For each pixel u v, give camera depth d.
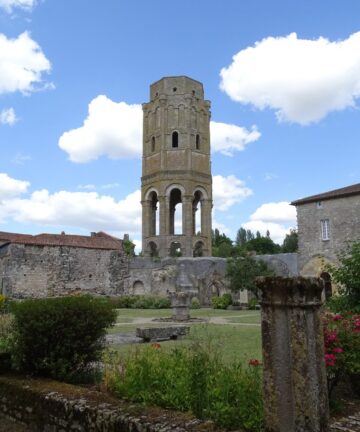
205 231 55.44
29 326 7.03
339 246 33.75
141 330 14.36
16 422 6.37
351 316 7.52
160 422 4.83
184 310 23.66
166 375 5.84
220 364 6.12
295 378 3.92
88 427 5.31
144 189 56.78
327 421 3.98
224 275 42.47
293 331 3.97
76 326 7.18
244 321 22.48
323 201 35.16
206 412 5.04
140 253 56.22
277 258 41.56
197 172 55.81
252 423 4.60
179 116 56.47
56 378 6.97
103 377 6.73
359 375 6.80
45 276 42.12
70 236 45.81
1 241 54.56
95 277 44.44
